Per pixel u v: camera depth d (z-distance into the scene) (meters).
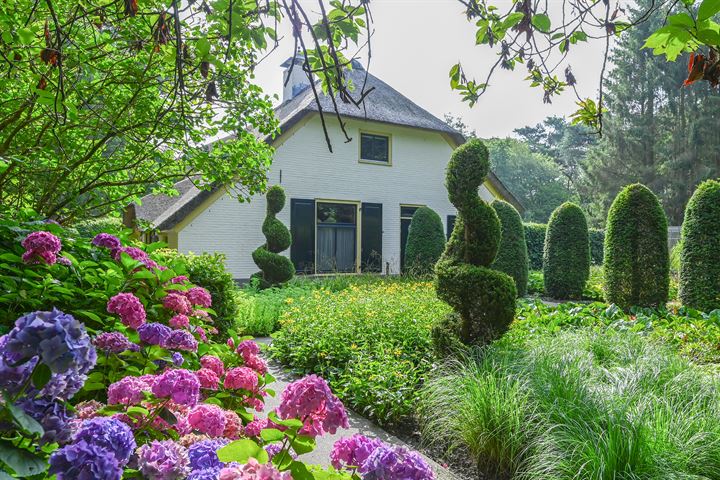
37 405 1.06
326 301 7.07
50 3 1.59
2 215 3.31
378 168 14.73
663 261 8.27
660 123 29.28
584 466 2.64
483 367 3.98
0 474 1.04
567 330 5.87
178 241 11.92
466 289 4.66
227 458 1.16
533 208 39.84
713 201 7.82
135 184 5.70
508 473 3.07
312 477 1.24
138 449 1.32
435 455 3.38
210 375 2.19
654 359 4.38
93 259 3.20
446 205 15.91
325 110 13.14
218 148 5.38
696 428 3.00
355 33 1.74
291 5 1.49
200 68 1.66
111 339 2.05
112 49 3.94
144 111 4.62
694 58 1.27
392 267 14.88
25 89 4.05
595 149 31.81
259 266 11.05
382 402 3.89
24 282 2.58
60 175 4.85
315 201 13.70
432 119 16.17
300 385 1.42
